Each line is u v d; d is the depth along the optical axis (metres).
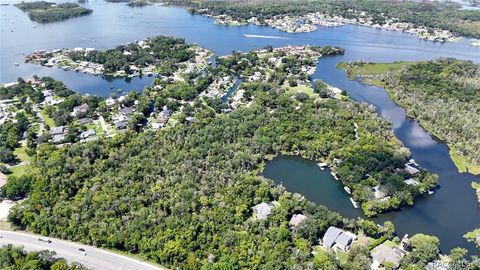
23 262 193.88
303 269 195.38
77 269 191.25
